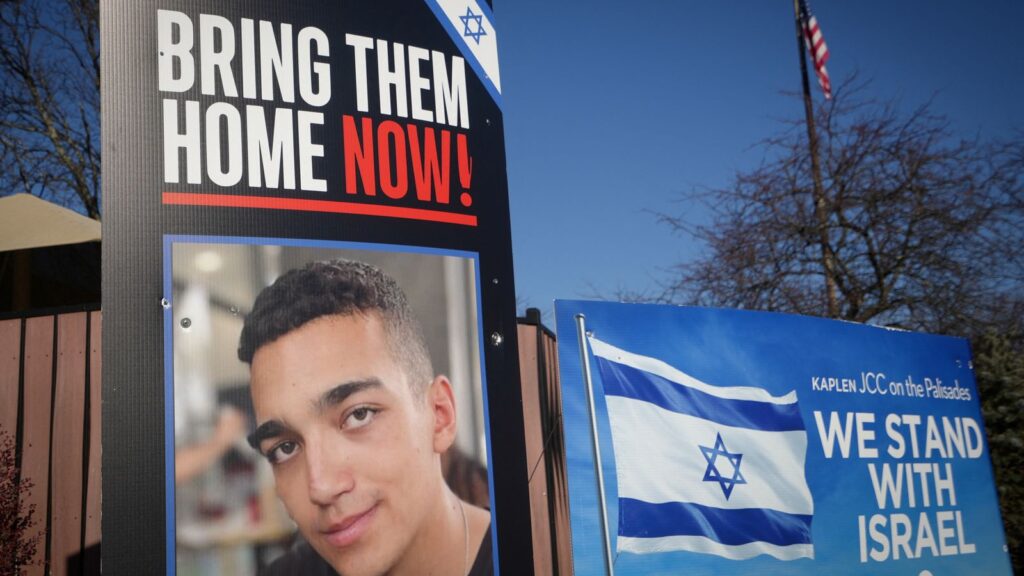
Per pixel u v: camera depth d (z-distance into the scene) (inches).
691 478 227.9
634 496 216.5
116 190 164.1
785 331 262.2
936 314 495.2
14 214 352.8
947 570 288.2
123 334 160.4
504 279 192.5
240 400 165.6
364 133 183.2
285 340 170.1
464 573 177.3
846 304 507.8
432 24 195.5
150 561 156.1
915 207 496.7
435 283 184.4
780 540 243.1
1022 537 378.6
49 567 247.9
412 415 177.3
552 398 280.7
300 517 166.4
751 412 245.9
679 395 231.8
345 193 179.2
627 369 223.5
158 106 169.3
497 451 184.5
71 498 251.3
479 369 185.8
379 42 188.4
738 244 504.7
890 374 289.7
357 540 169.5
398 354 178.1
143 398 159.8
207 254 167.6
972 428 312.2
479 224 192.1
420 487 176.1
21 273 390.0
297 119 178.1
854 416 274.2
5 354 261.7
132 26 170.2
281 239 172.9
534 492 262.7
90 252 418.3
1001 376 398.6
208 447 162.2
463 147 193.6
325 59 182.7
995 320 493.4
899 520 277.9
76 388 257.4
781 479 248.2
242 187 171.9
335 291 175.2
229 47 175.9
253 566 162.1
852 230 505.4
